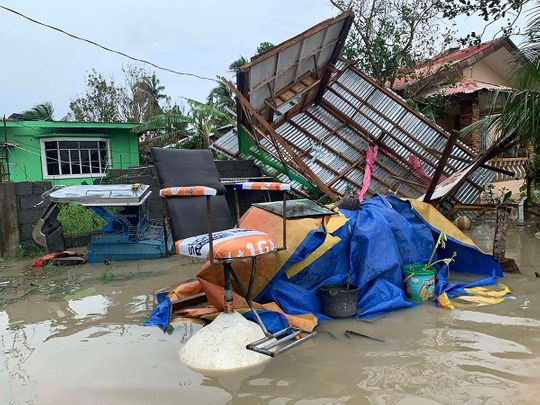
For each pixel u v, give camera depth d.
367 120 8.71
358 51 11.94
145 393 2.37
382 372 2.53
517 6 8.87
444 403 2.17
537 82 5.20
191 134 14.51
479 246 6.16
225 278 2.96
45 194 6.03
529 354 2.72
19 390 2.43
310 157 8.19
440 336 3.05
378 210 4.19
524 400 2.17
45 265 5.80
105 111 25.33
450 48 12.68
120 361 2.78
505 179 10.84
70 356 2.88
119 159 14.82
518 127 5.27
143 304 4.02
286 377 2.50
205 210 3.96
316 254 3.62
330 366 2.62
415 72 12.42
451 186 6.36
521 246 6.12
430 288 3.84
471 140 10.72
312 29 6.88
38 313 3.85
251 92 6.90
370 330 3.20
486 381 2.38
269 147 8.03
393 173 8.35
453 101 11.63
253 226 3.73
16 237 6.55
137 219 6.12
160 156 4.06
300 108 8.66
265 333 2.89
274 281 3.45
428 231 4.42
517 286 4.20
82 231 7.50
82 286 4.72
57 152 13.91
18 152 13.48
